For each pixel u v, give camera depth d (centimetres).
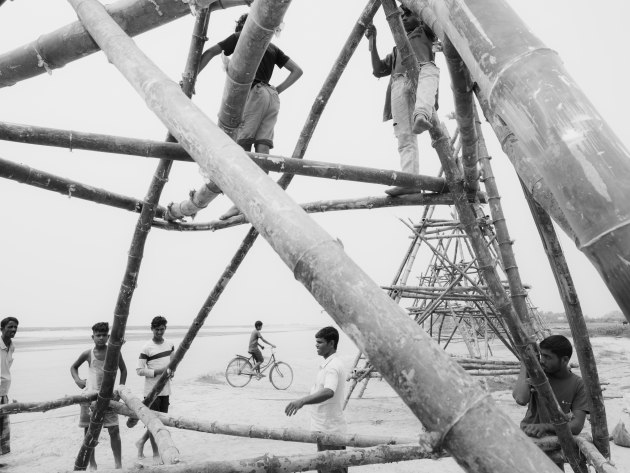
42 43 267
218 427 398
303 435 372
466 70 198
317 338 451
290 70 424
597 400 254
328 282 106
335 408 432
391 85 409
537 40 122
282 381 1559
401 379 95
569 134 103
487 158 391
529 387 339
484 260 306
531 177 186
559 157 103
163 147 301
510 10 131
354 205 414
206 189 372
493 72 122
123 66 187
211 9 281
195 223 459
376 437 354
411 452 289
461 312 1331
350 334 102
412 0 188
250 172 131
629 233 92
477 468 87
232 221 452
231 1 276
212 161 139
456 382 92
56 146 287
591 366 245
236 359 1478
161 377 512
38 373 1906
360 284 104
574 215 100
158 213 447
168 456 314
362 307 101
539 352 338
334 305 105
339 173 345
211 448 707
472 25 131
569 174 101
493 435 87
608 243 94
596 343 2964
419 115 280
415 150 391
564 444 284
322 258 109
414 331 97
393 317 99
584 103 107
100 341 610
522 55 119
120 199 400
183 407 1062
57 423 901
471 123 269
